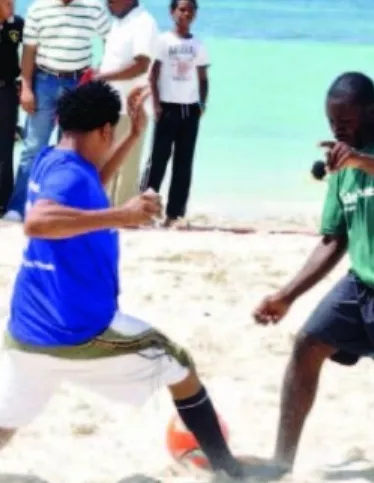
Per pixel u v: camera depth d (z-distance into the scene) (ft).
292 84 102.73
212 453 27.96
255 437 31.76
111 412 32.89
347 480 28.76
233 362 37.40
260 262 49.70
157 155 58.18
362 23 151.64
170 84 57.47
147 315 41.81
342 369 36.73
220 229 57.41
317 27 145.69
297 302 43.70
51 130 56.13
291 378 28.43
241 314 42.14
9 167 58.39
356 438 31.68
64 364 26.02
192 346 38.65
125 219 24.72
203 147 79.10
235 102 93.20
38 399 26.48
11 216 56.90
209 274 47.21
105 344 25.81
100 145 25.89
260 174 73.15
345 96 26.30
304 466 29.73
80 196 25.11
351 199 27.17
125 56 53.88
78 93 25.73
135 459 29.84
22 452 30.09
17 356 26.12
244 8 156.25
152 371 26.35
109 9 55.06
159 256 49.90
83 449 30.45
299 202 67.21
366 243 27.17
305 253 51.70
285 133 83.97
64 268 25.58
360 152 25.99
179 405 27.37
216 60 113.50
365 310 27.43
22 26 56.90
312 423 32.60
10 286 44.68
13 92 57.57
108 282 25.94
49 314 25.71
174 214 59.00
